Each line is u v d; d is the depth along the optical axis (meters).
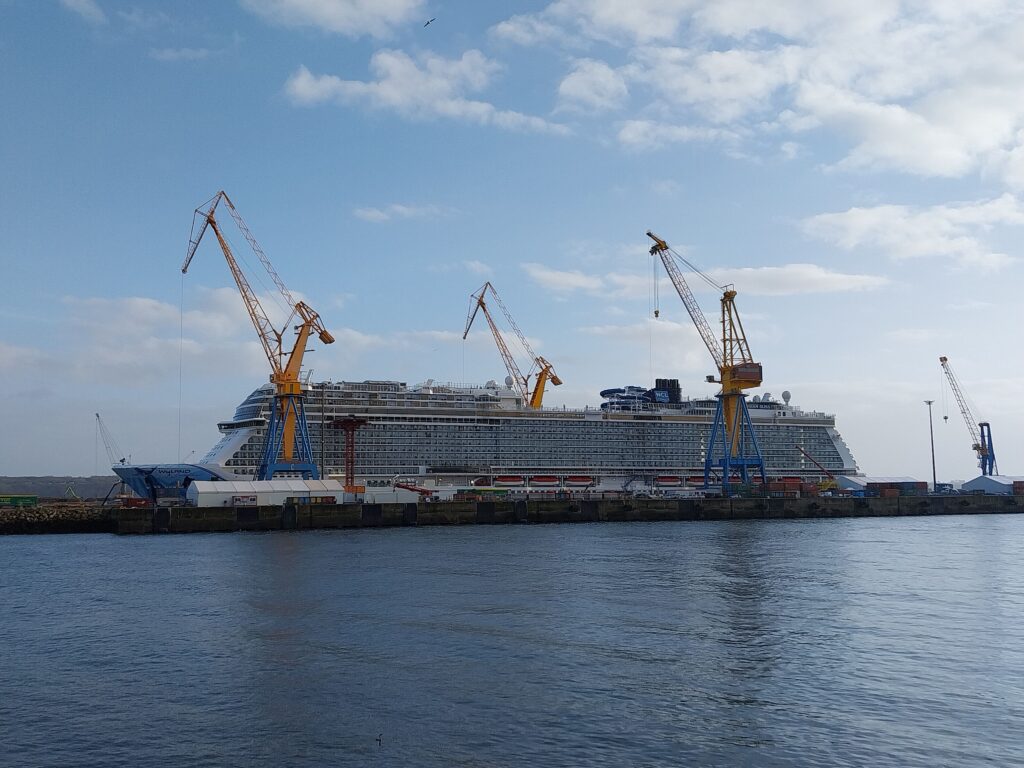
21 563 97.38
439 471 194.75
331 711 39.34
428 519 162.00
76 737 36.44
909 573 84.62
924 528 156.00
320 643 52.72
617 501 177.12
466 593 71.19
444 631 55.88
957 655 49.12
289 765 33.12
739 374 193.50
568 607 64.50
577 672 45.56
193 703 40.84
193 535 139.12
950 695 41.34
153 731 37.03
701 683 43.41
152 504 163.50
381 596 69.88
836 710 39.12
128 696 42.09
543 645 51.75
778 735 35.91
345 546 114.88
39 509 160.75
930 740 35.28
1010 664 47.09
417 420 198.00
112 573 87.25
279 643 52.88
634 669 46.12
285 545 117.19
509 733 36.25
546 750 34.31
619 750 34.25
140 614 63.53
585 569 87.69
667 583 77.12
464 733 36.31
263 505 152.75
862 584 76.62
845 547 113.56
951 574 83.88
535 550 108.56
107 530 152.50
